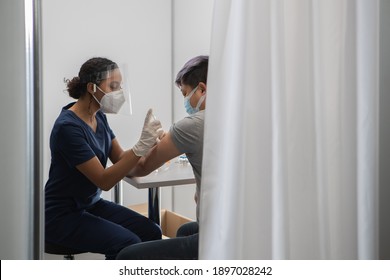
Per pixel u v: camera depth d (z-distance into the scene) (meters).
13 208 0.83
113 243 1.55
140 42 2.87
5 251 0.84
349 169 0.99
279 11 0.83
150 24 2.90
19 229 0.83
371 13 0.94
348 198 0.99
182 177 1.56
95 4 2.66
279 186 0.83
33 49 0.80
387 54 1.25
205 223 0.83
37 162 0.82
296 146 0.90
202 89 1.31
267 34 0.85
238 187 0.84
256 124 0.87
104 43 2.71
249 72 0.86
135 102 2.88
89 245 1.56
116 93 1.63
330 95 0.98
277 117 0.82
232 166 0.83
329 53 0.97
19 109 0.81
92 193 1.65
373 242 0.96
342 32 0.98
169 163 1.92
